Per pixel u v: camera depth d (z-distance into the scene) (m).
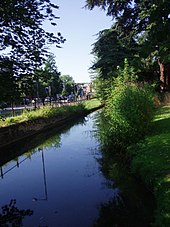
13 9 7.25
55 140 19.28
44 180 10.30
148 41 4.49
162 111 16.89
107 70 25.48
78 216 7.00
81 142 17.36
